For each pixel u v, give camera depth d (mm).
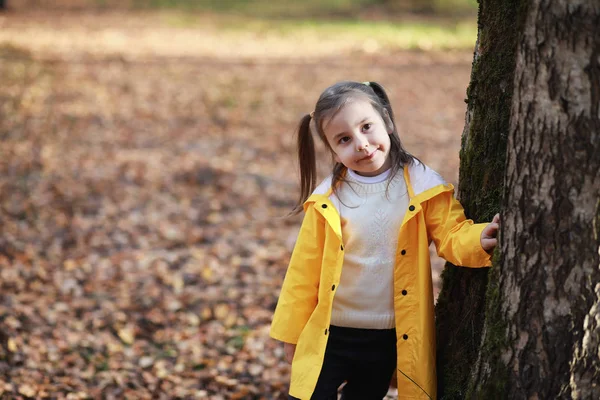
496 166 2607
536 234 2166
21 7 26688
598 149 2045
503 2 2547
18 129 10562
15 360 4438
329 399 2809
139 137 10508
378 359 2803
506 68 2561
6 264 6109
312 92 13531
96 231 6988
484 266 2498
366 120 2592
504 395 2277
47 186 8180
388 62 16203
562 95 2066
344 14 25656
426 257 2625
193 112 12062
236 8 28703
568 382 2180
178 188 8273
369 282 2717
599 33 2002
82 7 28000
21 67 14859
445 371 2770
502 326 2285
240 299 5512
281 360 4559
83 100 12555
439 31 20406
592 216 2082
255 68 15867
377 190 2695
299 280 2781
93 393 4148
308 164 2932
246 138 10531
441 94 13055
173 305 5410
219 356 4664
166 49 18391
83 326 5055
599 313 2139
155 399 4145
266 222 7246
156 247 6645
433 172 2688
